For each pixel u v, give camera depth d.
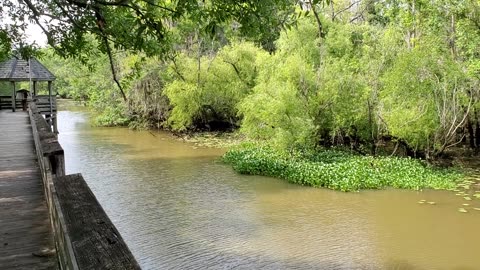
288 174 15.24
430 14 16.16
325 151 18.81
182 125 25.92
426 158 16.58
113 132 27.52
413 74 15.80
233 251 9.14
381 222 10.80
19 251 3.96
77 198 2.44
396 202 12.38
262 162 16.58
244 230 10.34
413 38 18.75
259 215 11.41
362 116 17.86
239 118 26.80
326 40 20.75
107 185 14.52
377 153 18.52
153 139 24.69
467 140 20.52
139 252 9.08
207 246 9.38
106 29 5.77
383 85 17.41
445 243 9.52
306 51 20.80
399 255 8.92
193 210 11.87
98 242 1.65
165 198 13.02
